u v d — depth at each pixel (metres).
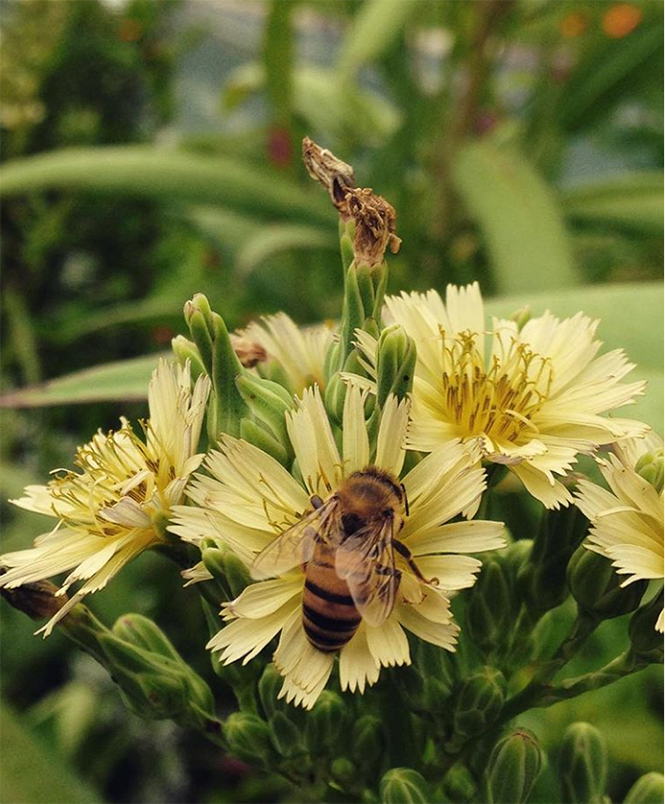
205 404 0.09
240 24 0.45
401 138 0.26
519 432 0.10
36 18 0.32
